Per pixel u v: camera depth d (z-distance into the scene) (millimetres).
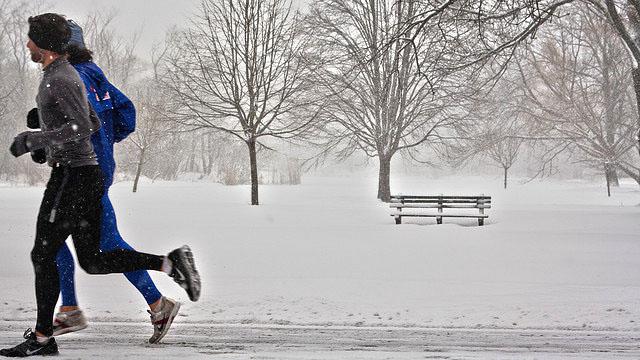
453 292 10758
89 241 5605
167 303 6125
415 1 24281
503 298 10227
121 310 9008
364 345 6801
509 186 63531
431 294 10578
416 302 9930
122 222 22609
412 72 38156
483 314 9117
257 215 25703
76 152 5391
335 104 38406
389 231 19844
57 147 5332
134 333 7285
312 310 9344
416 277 12312
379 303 9867
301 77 35906
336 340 7164
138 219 23734
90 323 8047
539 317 8906
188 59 37156
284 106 35906
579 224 22531
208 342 6738
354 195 45312
